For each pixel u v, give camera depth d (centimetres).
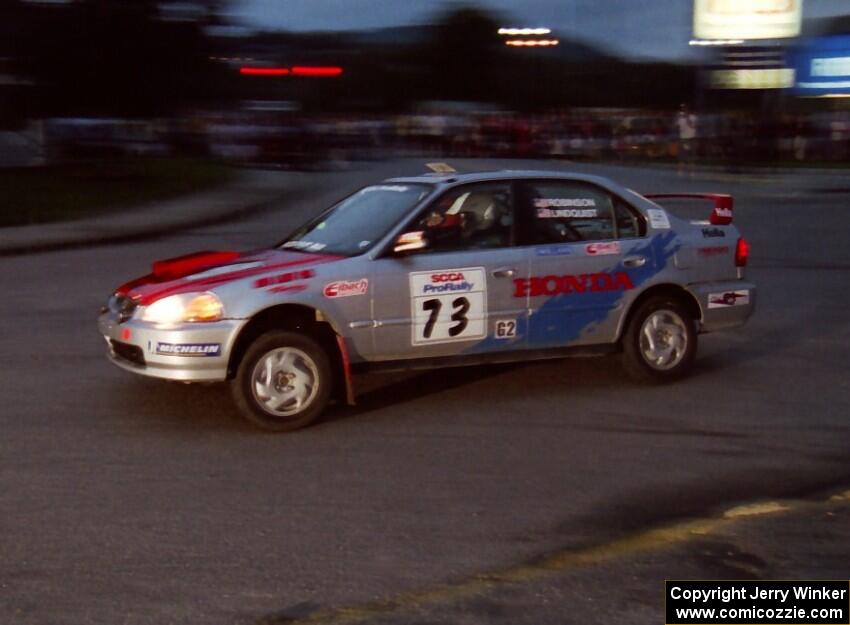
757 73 5212
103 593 446
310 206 2506
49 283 1293
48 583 456
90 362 862
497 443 667
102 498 561
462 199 739
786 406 757
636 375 802
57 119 3478
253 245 1742
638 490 582
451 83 9006
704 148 4594
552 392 789
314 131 4197
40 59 3177
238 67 4259
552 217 763
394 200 754
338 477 600
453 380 820
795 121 4500
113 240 1825
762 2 5128
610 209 785
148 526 523
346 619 424
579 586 457
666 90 9306
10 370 834
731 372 857
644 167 4131
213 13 3409
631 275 780
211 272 696
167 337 657
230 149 4131
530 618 425
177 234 1923
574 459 636
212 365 662
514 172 764
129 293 698
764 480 600
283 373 680
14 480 588
